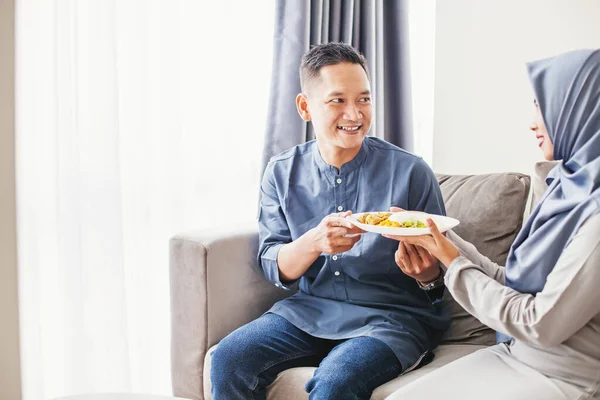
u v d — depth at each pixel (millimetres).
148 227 2176
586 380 1267
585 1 2211
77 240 1997
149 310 2209
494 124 2504
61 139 1971
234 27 2348
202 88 2293
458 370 1374
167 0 2154
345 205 1765
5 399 1986
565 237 1271
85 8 1990
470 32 2527
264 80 2449
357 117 1661
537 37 2348
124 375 2107
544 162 1792
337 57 1689
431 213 1703
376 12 2574
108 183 2035
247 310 1851
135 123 2123
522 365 1357
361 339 1543
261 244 1829
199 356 1775
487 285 1346
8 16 1878
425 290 1647
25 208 1953
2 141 1906
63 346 2064
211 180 2355
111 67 2002
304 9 2254
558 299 1216
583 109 1277
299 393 1540
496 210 1823
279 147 2293
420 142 2980
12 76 1896
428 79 2928
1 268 1944
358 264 1688
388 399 1296
